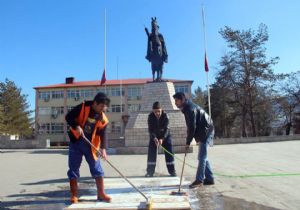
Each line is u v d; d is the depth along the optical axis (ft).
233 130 182.29
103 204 18.21
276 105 150.10
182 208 17.03
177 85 206.59
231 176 28.48
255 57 131.54
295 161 39.24
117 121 211.61
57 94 221.66
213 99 142.41
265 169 32.68
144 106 76.84
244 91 134.62
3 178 32.19
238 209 17.30
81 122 19.25
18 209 18.61
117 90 214.48
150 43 78.69
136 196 20.27
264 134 165.07
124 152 66.85
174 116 69.31
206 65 70.28
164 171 34.55
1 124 177.68
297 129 155.02
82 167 40.68
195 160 46.80
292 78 147.43
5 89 193.57
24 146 118.73
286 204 18.07
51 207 18.75
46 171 37.52
